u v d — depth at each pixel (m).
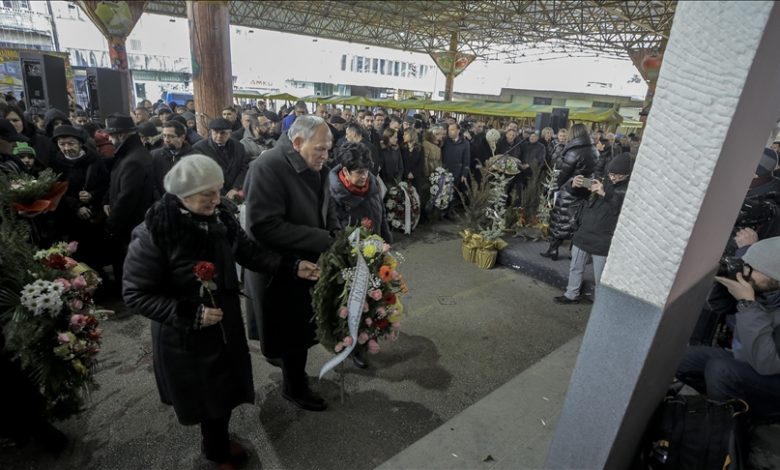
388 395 2.51
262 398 2.43
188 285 1.57
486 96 36.88
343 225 2.52
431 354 2.94
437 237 5.57
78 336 1.88
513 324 3.40
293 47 29.72
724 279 1.87
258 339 2.42
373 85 33.72
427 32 24.91
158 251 1.51
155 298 1.53
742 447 1.82
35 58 6.75
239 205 3.40
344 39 26.30
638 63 18.59
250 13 21.48
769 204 2.70
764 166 3.00
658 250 1.02
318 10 20.92
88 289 1.95
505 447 1.96
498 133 6.17
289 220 2.05
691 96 0.89
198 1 5.71
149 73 24.97
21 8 20.17
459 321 3.41
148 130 4.51
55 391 1.84
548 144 7.12
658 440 1.50
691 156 0.92
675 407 1.52
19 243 1.87
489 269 4.56
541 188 5.84
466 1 16.78
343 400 2.43
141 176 3.19
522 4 16.91
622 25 18.20
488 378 2.71
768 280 1.77
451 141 6.25
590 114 11.96
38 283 1.73
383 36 27.12
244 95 20.02
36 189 2.53
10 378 1.79
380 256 2.09
